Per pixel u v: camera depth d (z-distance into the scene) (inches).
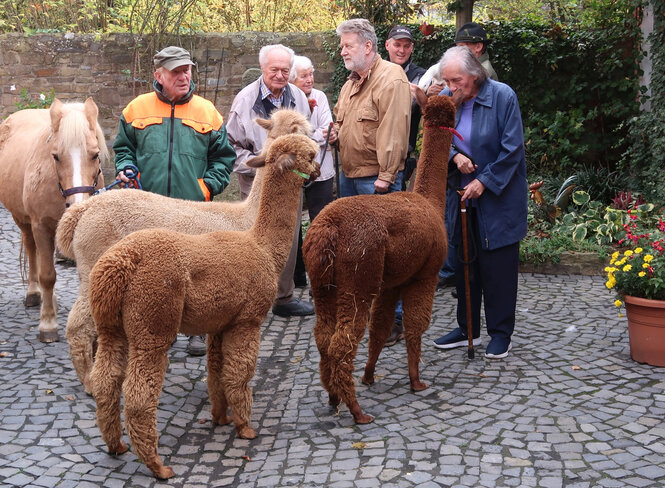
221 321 149.8
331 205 166.2
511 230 200.4
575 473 139.8
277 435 163.2
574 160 415.8
